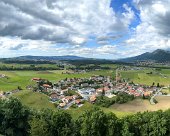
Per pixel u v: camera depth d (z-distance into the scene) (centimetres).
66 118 9938
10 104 11000
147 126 9912
